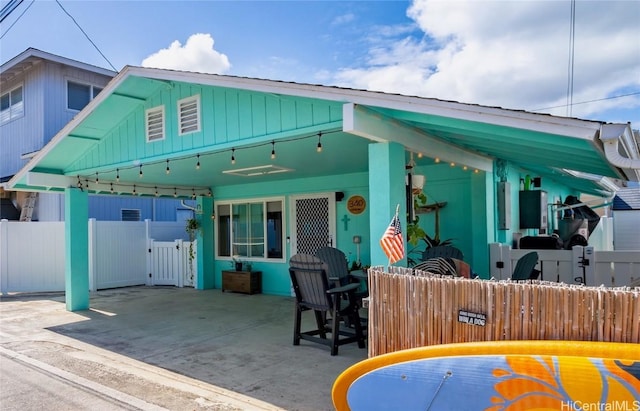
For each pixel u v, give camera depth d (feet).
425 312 8.66
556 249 21.25
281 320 22.43
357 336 17.13
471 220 22.00
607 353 6.48
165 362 15.66
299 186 29.99
